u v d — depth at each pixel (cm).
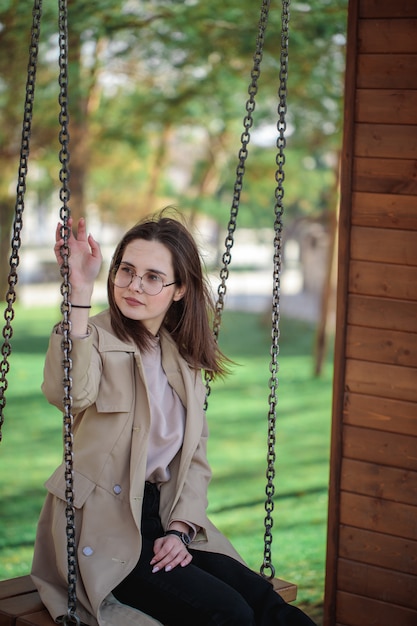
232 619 284
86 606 282
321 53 1182
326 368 1650
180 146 2378
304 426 1184
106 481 295
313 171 1870
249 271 3089
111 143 1639
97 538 290
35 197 2217
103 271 2528
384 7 394
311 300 2473
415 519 402
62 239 276
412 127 393
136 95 1548
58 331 279
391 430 405
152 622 279
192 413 312
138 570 291
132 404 298
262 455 1022
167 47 1242
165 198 2116
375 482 409
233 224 365
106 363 298
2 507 788
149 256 310
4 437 1077
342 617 420
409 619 404
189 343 325
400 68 393
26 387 1371
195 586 288
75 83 1246
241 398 1372
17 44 1070
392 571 407
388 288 402
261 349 1856
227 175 1902
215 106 1526
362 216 404
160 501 308
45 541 305
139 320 316
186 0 1076
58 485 297
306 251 2523
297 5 1018
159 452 306
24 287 2397
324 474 935
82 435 298
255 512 784
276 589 328
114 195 2159
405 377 401
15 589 312
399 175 397
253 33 1123
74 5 996
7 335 291
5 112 1370
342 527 418
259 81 1336
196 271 321
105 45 1257
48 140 1501
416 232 395
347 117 403
